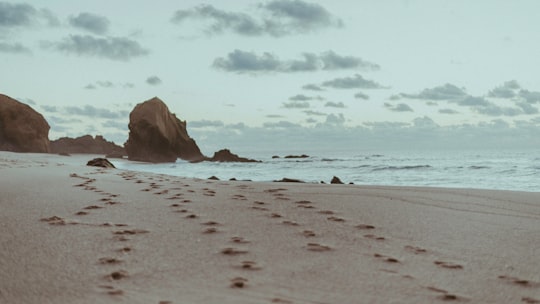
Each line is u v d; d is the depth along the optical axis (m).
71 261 4.08
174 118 67.69
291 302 3.23
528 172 29.31
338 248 4.80
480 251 4.80
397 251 4.74
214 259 4.29
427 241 5.19
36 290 3.36
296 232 5.49
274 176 31.91
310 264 4.20
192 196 8.17
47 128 77.81
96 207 6.75
